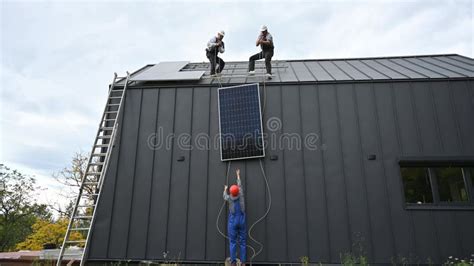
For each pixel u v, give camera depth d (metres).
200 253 6.06
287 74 8.44
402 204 6.04
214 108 7.12
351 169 6.36
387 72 8.09
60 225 16.89
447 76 7.07
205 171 6.61
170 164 6.72
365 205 6.10
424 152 6.36
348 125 6.69
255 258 5.91
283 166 6.48
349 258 5.60
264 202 6.27
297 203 6.21
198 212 6.32
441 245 5.76
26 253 7.06
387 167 6.32
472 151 6.30
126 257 6.13
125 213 6.42
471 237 5.78
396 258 5.73
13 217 26.03
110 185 6.64
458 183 6.26
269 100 7.03
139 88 7.46
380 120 6.68
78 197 6.09
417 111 6.70
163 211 6.39
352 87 7.00
